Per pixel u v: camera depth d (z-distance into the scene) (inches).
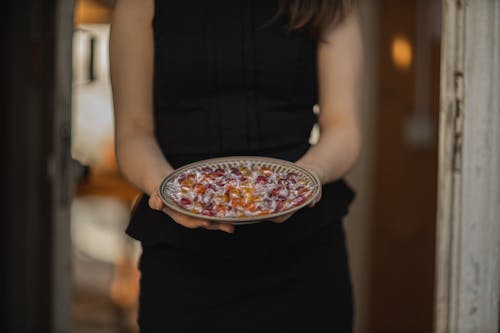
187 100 58.6
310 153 57.4
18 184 92.2
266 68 58.1
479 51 65.9
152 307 59.2
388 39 132.2
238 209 49.5
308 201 48.1
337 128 59.6
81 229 211.9
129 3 59.2
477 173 67.0
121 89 59.4
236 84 58.2
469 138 66.5
